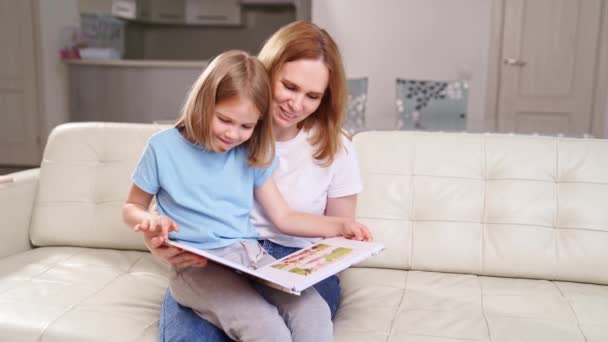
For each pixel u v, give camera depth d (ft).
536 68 16.80
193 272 3.84
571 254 4.90
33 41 17.07
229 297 3.61
